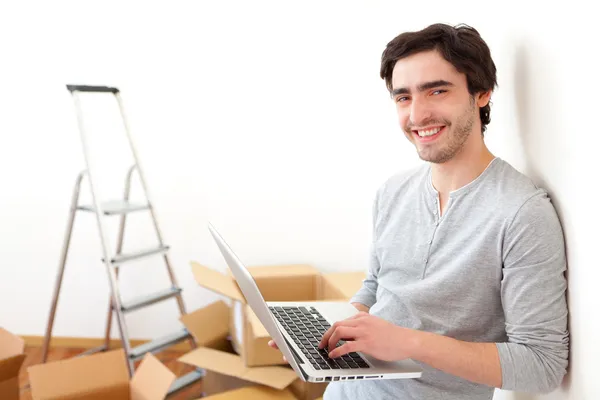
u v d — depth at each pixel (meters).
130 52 2.83
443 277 1.10
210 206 2.93
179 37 2.80
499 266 1.04
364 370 1.07
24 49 2.86
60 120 2.91
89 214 2.97
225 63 2.80
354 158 2.83
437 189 1.17
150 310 3.05
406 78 1.09
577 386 1.01
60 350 3.06
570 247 1.00
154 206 2.78
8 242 3.04
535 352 1.00
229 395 2.02
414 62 1.08
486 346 1.01
